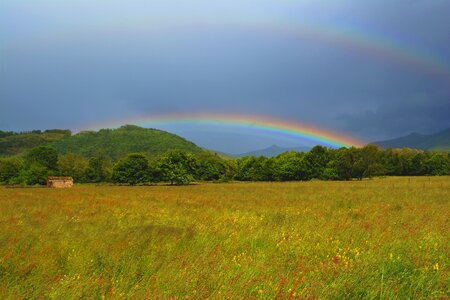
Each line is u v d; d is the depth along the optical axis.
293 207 21.02
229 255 8.17
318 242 9.14
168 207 22.11
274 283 5.91
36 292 5.75
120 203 26.17
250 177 109.75
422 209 16.56
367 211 17.22
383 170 109.88
